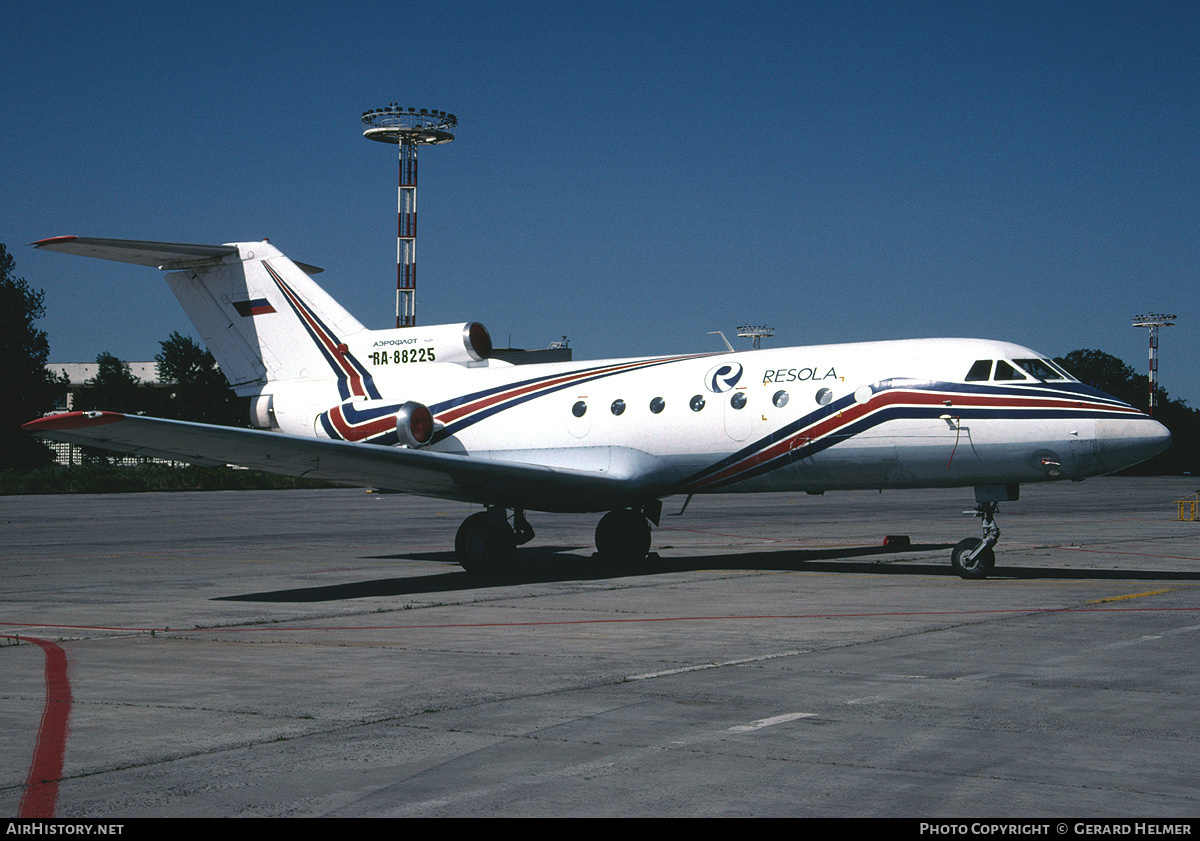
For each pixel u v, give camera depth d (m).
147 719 7.50
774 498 48.81
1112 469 15.44
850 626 11.61
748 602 13.78
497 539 17.77
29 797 5.79
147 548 24.11
